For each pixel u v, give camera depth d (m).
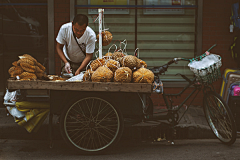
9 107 4.68
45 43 6.82
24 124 4.68
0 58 6.95
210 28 6.75
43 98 4.62
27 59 4.55
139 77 4.28
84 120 4.57
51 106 4.48
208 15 6.73
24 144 4.98
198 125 5.34
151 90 4.27
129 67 4.39
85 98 4.43
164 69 4.86
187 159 4.39
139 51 6.94
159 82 4.83
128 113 4.48
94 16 6.67
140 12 6.84
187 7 6.81
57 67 6.82
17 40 6.89
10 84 4.32
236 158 4.42
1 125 5.28
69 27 4.87
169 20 6.86
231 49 6.67
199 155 4.53
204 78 4.77
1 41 6.92
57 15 6.71
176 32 6.89
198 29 6.76
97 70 4.32
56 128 5.23
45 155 4.53
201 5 6.70
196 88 5.07
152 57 6.97
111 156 4.50
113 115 4.54
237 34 6.65
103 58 4.55
